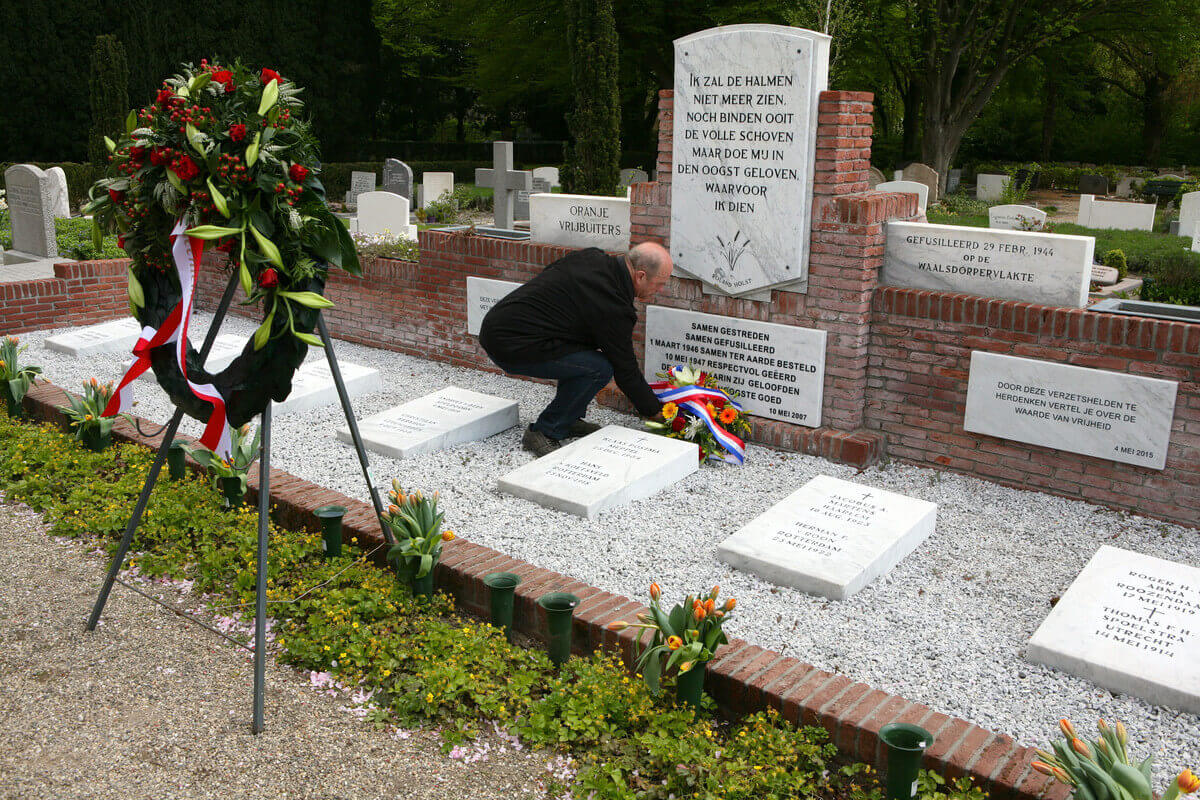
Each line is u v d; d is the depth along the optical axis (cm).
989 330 604
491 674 405
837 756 355
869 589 486
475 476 634
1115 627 423
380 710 388
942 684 402
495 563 475
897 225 641
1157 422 550
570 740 370
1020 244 599
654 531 552
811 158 627
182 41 2905
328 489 579
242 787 343
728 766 341
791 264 650
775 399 688
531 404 792
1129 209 2098
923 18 2661
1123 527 559
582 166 1948
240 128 380
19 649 434
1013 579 498
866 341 653
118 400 421
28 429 693
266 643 441
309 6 3147
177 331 394
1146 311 609
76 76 2762
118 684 407
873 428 670
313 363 860
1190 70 3619
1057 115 4294
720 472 643
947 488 617
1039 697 393
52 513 567
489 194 2772
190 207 389
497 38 3022
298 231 391
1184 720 377
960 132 2848
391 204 1587
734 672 382
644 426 713
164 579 498
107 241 1358
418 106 4188
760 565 495
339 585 472
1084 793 285
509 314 646
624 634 408
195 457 561
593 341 660
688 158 682
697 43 654
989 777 321
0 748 363
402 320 941
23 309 1016
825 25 1892
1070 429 582
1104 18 2884
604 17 1862
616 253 789
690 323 715
